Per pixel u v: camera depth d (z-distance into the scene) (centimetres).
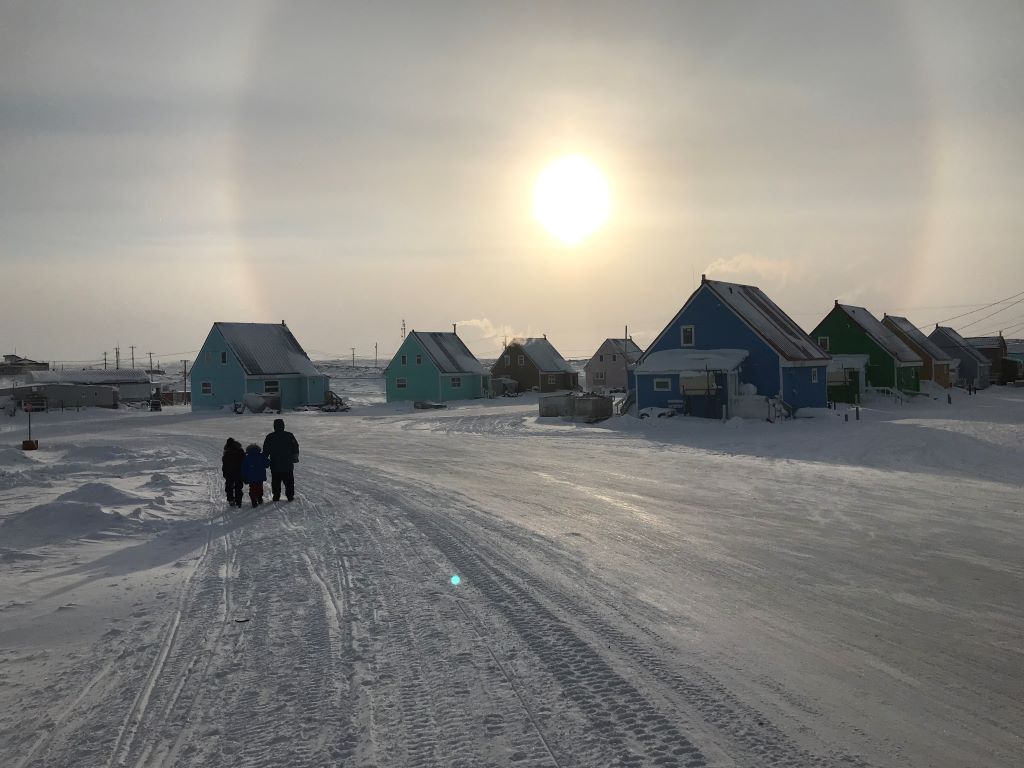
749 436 3212
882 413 4462
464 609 855
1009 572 1000
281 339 7125
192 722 587
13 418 6038
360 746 537
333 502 1717
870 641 734
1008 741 529
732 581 962
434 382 7394
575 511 1514
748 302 4762
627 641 735
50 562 1195
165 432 4344
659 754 509
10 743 560
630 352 9238
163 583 1045
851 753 509
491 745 530
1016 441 2661
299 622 834
